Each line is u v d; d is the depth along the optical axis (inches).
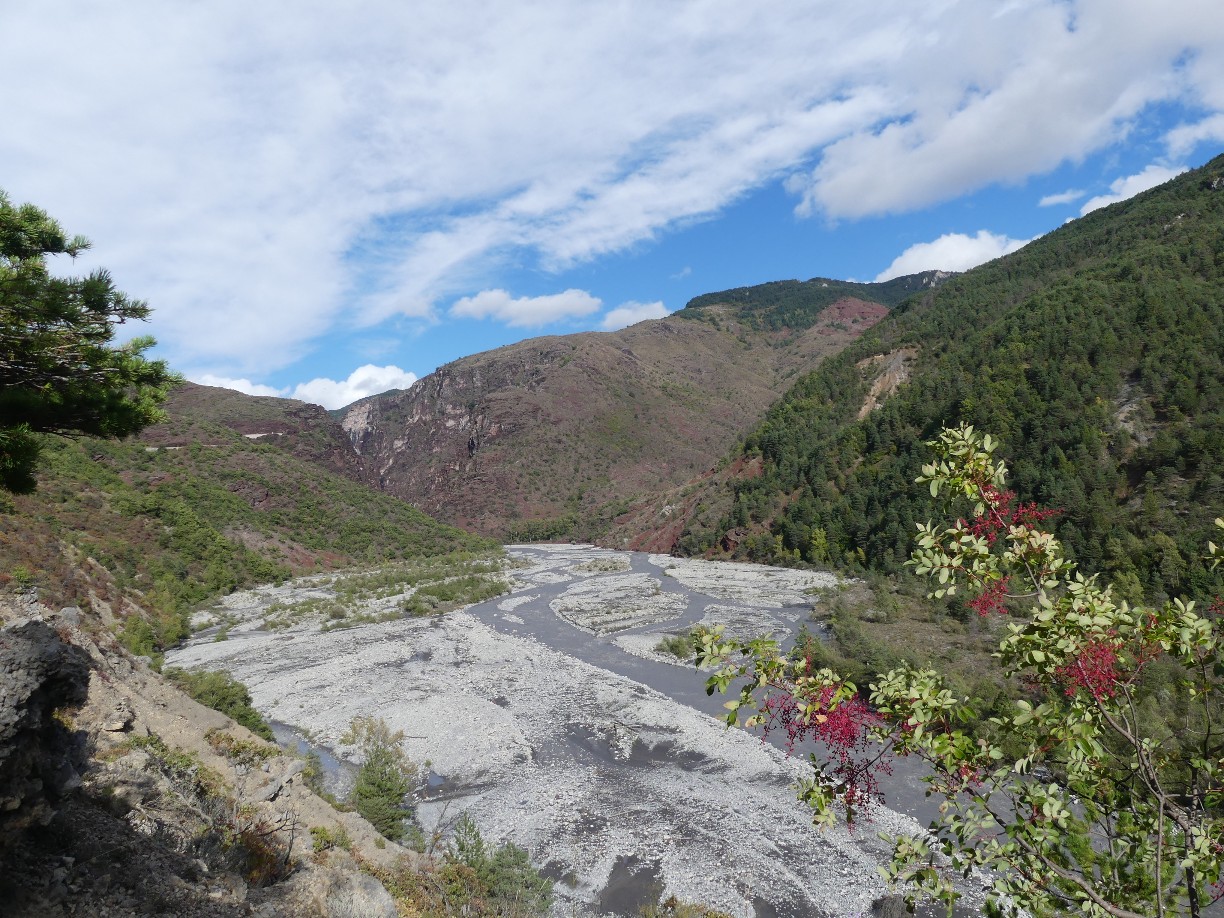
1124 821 210.5
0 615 750.5
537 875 788.0
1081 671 180.2
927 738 199.9
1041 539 198.1
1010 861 201.5
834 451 3818.9
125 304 343.0
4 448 317.1
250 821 575.2
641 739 1243.2
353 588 3006.9
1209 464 2073.1
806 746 1195.9
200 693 1062.4
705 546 4040.4
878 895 776.3
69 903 335.0
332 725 1339.8
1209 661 193.8
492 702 1454.2
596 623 2279.8
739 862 848.9
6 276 311.6
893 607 2037.4
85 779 470.3
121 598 1800.0
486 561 4057.6
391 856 708.7
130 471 3513.8
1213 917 652.1
